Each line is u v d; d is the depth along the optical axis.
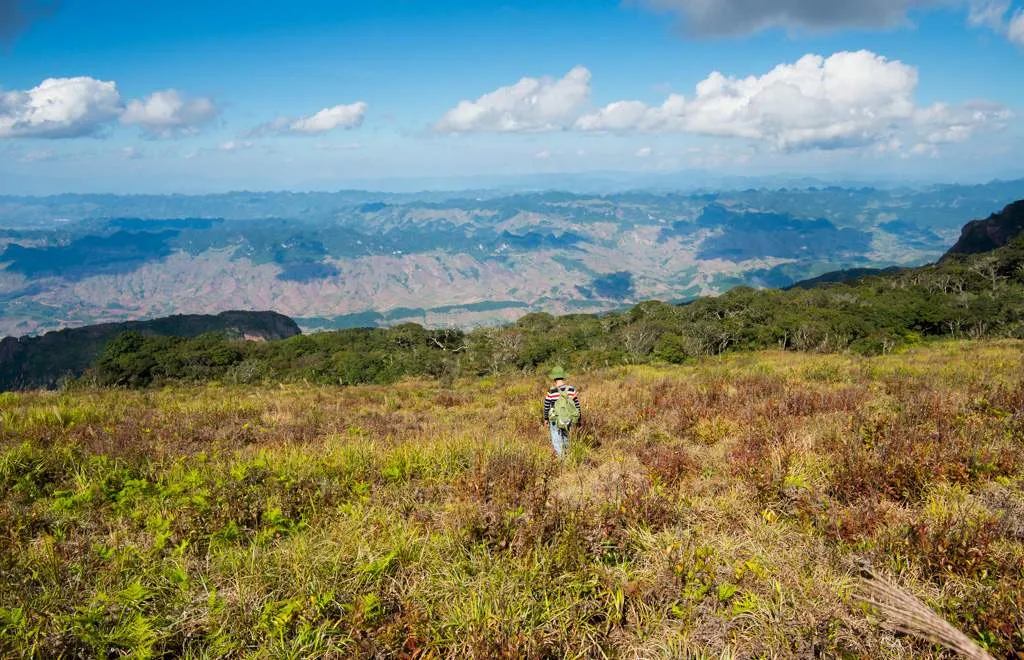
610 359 51.72
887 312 51.19
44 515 5.25
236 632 3.44
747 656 3.28
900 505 5.00
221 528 4.88
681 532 4.62
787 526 4.76
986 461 5.75
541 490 5.43
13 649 3.22
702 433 8.57
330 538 4.54
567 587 3.81
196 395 25.00
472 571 4.07
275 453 7.72
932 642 3.12
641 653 3.34
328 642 3.29
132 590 3.69
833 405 9.74
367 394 23.95
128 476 6.58
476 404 16.95
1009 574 3.73
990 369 13.61
